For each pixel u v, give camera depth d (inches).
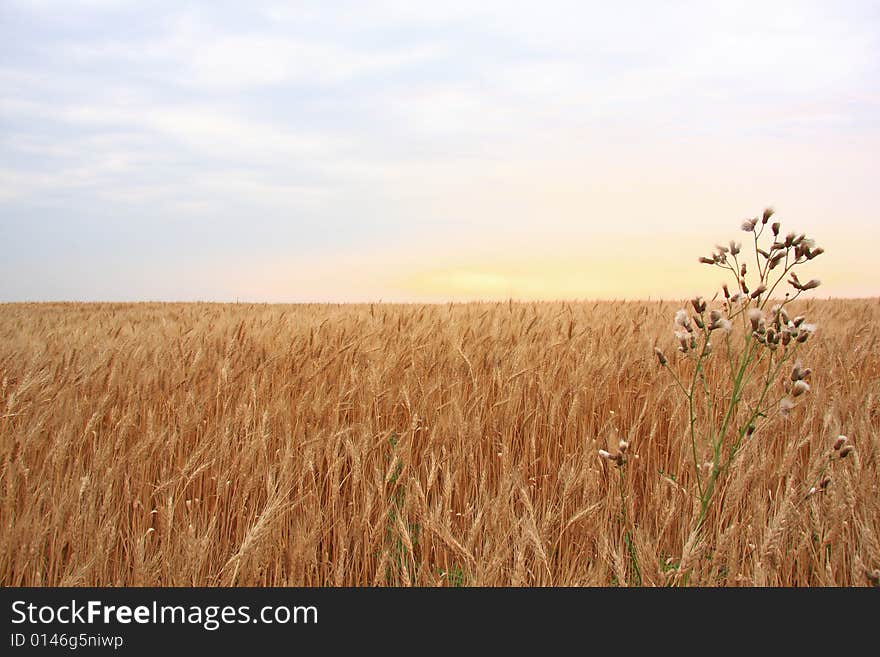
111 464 150.5
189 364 209.9
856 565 103.9
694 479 152.5
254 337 245.4
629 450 160.7
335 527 143.1
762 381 198.4
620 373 201.2
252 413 178.1
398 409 198.1
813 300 387.5
